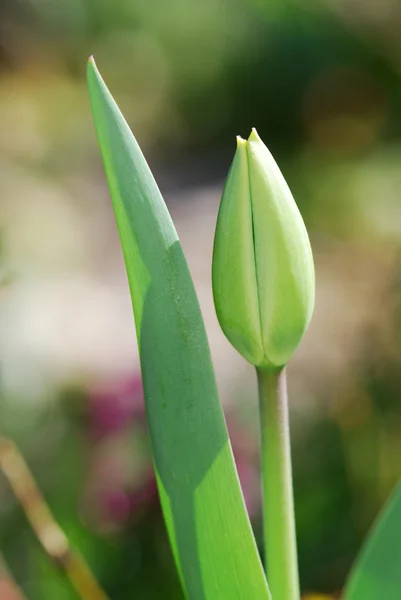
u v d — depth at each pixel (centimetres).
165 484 40
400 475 84
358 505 81
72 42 400
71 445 87
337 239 183
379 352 93
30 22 391
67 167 292
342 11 202
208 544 40
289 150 352
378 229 179
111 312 159
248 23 371
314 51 345
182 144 374
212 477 39
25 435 90
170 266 39
